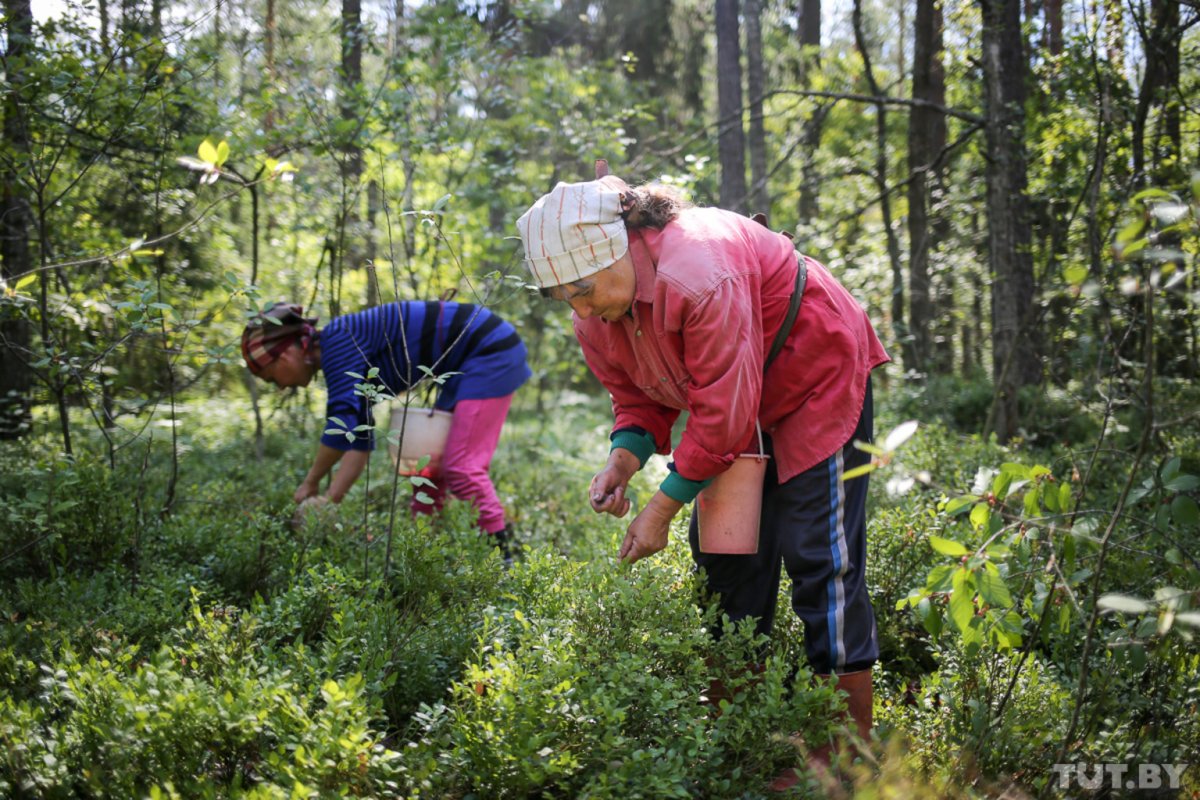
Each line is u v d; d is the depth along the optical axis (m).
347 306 8.41
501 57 8.85
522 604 3.33
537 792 2.40
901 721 2.80
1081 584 3.18
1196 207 2.29
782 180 15.85
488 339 4.80
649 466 6.19
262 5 7.63
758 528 2.96
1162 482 2.47
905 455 5.55
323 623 3.26
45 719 2.49
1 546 3.90
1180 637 2.73
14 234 6.17
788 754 2.56
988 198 8.15
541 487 6.62
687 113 19.25
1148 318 2.33
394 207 7.65
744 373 2.62
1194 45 7.33
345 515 4.40
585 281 2.67
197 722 2.27
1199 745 2.67
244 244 10.62
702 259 2.60
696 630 2.77
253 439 8.06
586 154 9.05
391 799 2.21
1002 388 7.43
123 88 5.10
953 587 2.43
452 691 2.60
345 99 7.24
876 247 11.95
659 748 2.50
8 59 4.91
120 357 6.97
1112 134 6.64
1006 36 8.23
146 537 4.14
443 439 4.75
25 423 6.32
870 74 13.26
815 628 2.84
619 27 18.73
